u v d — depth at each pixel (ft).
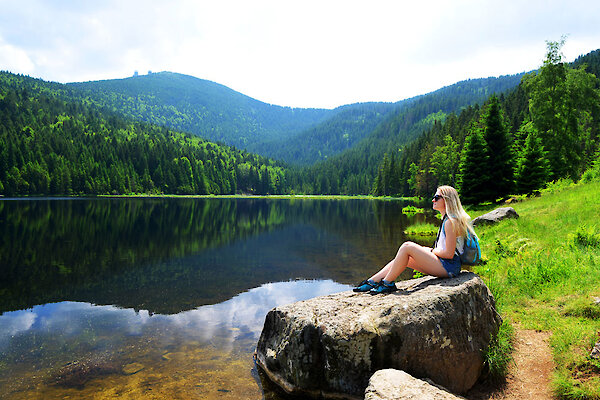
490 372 11.99
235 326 19.30
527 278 19.81
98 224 77.10
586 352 11.48
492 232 40.19
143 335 17.99
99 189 339.98
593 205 37.32
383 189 382.83
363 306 12.29
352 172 551.18
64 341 17.24
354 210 144.66
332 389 11.21
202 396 12.13
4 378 13.53
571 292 16.78
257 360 14.37
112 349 16.22
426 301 11.39
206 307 22.84
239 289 27.43
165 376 13.57
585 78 100.27
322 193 529.45
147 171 395.34
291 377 12.07
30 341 17.25
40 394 12.32
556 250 23.99
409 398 8.48
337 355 11.06
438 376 10.92
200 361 14.88
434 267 13.33
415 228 64.34
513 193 93.86
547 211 44.14
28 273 32.63
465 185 99.50
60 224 75.97
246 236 59.77
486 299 13.26
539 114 98.94
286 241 53.72
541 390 10.74
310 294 25.98
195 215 109.50
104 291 26.71
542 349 12.91
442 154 197.16
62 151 357.20
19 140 346.33
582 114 120.06
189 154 469.16
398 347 10.71
